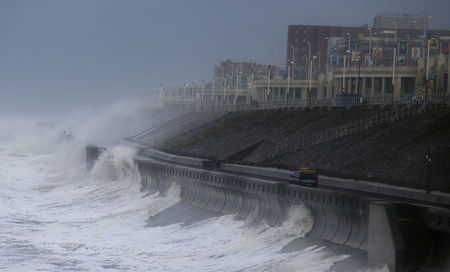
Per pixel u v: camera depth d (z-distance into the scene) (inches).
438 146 4485.7
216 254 3602.4
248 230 3887.8
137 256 3646.7
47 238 4185.5
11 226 4606.3
